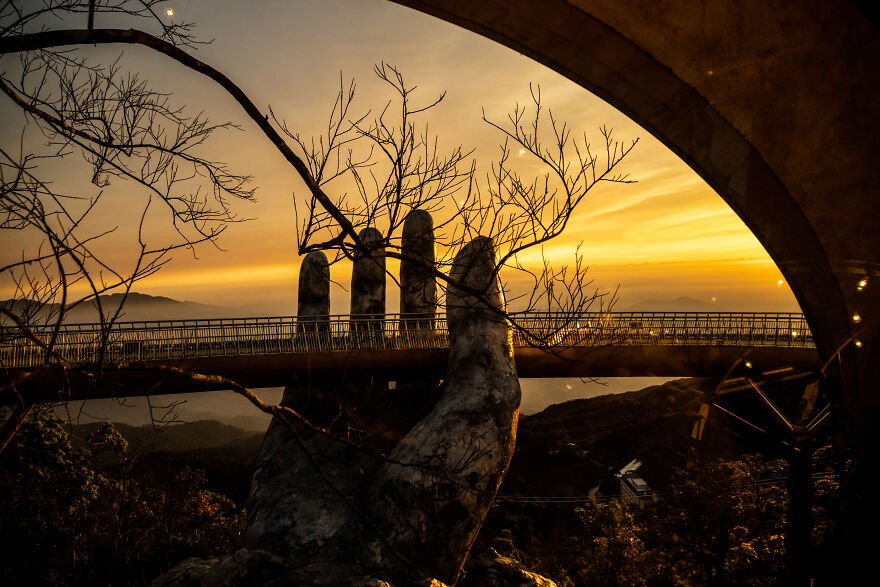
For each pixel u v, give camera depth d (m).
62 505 11.06
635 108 2.98
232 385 2.33
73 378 5.54
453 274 9.13
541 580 9.85
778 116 2.60
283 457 11.95
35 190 2.11
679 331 17.16
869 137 2.50
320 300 19.77
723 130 2.74
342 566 8.32
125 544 7.65
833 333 2.70
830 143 2.56
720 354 16.34
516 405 11.43
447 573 9.28
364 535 9.14
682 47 2.61
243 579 7.57
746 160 2.73
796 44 2.46
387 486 9.67
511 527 22.39
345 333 17.69
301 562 8.30
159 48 2.11
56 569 9.69
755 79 2.59
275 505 10.05
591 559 15.60
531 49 2.98
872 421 2.37
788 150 2.63
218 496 21.67
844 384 2.51
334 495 10.12
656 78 2.74
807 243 2.71
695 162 2.97
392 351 16.84
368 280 20.20
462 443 10.27
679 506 7.79
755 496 6.80
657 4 2.54
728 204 2.97
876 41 2.38
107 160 2.31
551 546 20.75
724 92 2.65
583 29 2.70
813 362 9.12
